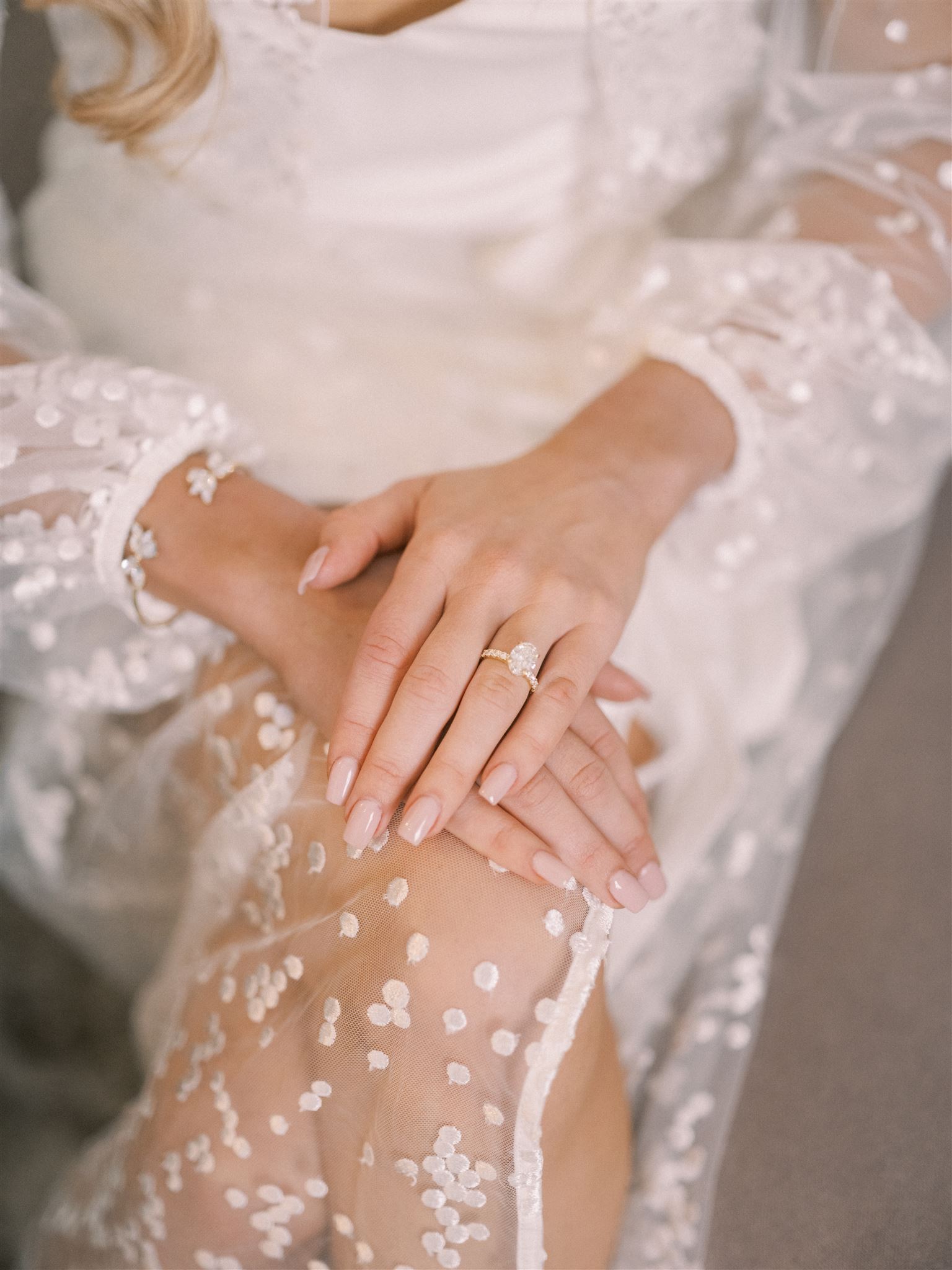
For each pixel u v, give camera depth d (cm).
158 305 76
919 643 87
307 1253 64
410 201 74
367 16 67
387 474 71
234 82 69
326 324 75
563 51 69
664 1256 66
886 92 71
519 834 58
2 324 68
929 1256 64
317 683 61
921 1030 71
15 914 91
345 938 59
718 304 70
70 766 80
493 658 59
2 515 64
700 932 75
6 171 82
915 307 72
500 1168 58
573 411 74
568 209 76
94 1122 85
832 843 79
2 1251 80
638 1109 70
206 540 64
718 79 73
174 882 79
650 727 73
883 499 78
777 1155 68
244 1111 61
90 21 71
